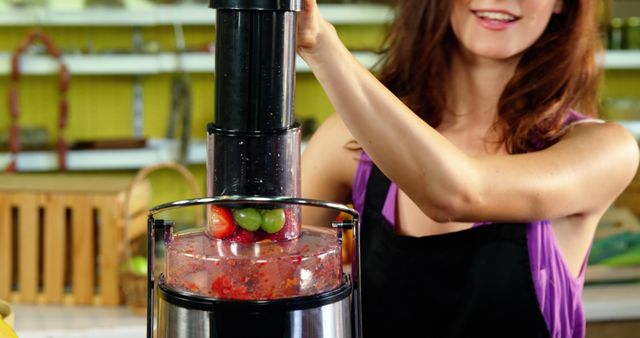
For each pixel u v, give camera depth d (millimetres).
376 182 2035
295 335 1229
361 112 1487
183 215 3822
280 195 1280
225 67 1253
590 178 1790
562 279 1968
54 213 3207
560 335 1990
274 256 1242
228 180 1271
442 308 1970
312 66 1455
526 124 2002
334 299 1257
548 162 1734
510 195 1646
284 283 1239
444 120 2143
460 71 2105
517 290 1930
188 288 1265
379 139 1513
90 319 3062
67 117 4969
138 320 3061
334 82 1452
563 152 1786
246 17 1233
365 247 2057
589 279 3363
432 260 1958
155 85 5477
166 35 5418
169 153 5109
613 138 1897
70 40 5359
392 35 2170
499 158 1688
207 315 1227
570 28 2023
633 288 3352
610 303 3201
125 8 5004
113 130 5492
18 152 4941
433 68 2102
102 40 5391
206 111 5523
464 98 2115
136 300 3096
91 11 4977
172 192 5465
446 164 1548
